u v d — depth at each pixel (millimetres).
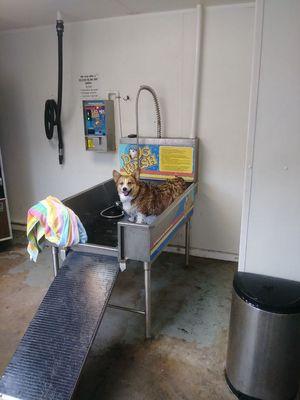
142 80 2758
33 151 3389
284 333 1320
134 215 2086
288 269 1475
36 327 1625
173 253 3094
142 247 1666
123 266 1762
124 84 2824
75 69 2943
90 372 1695
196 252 3021
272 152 1344
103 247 1847
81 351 1503
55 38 2928
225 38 2438
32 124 3303
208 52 2504
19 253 3107
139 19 2621
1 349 1867
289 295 1357
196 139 2641
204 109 2637
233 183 2727
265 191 1398
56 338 1567
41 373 1447
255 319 1344
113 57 2791
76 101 3027
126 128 2930
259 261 1507
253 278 1482
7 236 3186
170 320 2105
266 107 1301
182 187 2398
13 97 3285
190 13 2471
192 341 1914
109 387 1604
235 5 2350
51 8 2465
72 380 1411
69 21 2797
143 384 1620
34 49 3043
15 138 3422
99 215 2475
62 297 1726
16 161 3502
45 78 3100
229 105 2568
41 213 1735
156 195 2148
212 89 2574
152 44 2645
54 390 1384
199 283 2553
